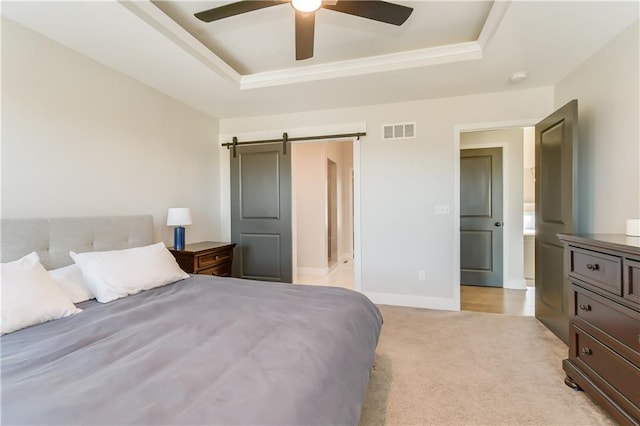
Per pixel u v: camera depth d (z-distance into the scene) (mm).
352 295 1990
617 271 1573
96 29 2131
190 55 2500
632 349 1483
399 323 3092
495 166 4520
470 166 4625
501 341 2650
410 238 3676
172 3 2125
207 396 901
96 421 798
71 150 2398
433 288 3611
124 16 1992
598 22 2068
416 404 1807
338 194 6617
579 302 1895
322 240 5473
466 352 2451
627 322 1515
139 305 1791
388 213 3746
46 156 2234
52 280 1758
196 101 3605
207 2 2117
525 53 2492
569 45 2365
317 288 2131
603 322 1679
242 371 1040
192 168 3797
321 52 2770
